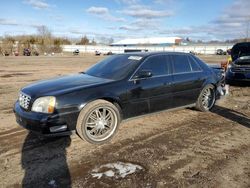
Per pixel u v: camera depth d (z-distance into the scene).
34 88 4.52
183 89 5.70
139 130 5.06
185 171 3.51
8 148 4.22
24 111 4.30
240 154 4.03
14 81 11.84
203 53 67.94
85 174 3.44
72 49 76.56
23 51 53.84
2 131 4.97
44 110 4.09
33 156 3.95
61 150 4.16
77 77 5.20
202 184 3.20
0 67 19.84
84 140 4.52
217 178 3.33
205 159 3.86
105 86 4.57
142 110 5.05
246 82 10.34
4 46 54.72
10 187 3.16
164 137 4.72
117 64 5.39
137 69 5.01
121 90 4.68
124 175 3.40
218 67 7.10
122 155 3.98
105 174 3.43
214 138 4.68
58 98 4.12
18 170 3.54
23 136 4.72
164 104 5.41
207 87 6.25
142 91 4.96
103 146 4.32
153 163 3.73
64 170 3.55
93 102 4.37
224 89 6.99
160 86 5.24
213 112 6.35
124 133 4.90
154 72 5.25
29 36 75.56
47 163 3.74
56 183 3.24
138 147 4.28
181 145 4.36
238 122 5.60
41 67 20.50
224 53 60.94
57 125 4.09
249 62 9.73
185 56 5.98
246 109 6.66
